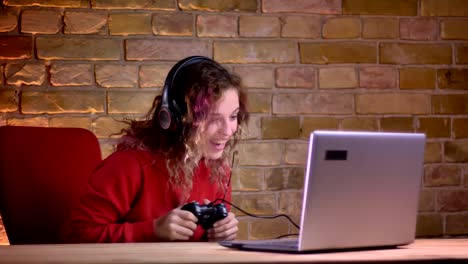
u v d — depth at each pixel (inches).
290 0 127.1
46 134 87.4
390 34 130.0
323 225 52.9
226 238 72.7
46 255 51.1
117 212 75.6
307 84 127.5
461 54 132.1
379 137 55.0
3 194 83.0
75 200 86.6
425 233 131.3
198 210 71.1
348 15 128.9
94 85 122.0
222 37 125.2
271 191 126.2
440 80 131.6
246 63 125.9
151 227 70.1
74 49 121.6
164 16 123.6
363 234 55.5
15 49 120.2
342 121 128.6
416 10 130.9
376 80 129.6
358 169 54.0
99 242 70.9
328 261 48.1
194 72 76.2
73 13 121.6
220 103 76.5
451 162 131.8
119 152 79.0
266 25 126.5
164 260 47.5
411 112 130.6
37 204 84.3
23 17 120.5
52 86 121.0
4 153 83.7
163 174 78.2
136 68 123.0
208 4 124.8
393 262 49.0
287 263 46.9
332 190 52.8
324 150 51.9
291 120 127.0
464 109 132.1
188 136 76.2
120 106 122.3
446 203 131.7
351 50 129.0
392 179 56.5
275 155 126.3
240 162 125.3
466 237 132.0
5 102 119.6
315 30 128.0
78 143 89.0
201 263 46.5
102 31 122.3
